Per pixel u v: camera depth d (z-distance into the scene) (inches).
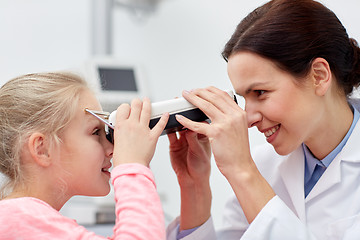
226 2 87.0
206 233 47.1
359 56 41.8
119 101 82.0
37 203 34.4
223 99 39.0
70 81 40.6
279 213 35.9
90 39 98.4
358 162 40.3
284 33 36.8
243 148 37.9
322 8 39.5
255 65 36.8
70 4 107.0
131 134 35.9
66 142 37.6
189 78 95.7
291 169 44.3
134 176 34.4
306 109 37.8
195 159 46.2
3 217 33.0
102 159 38.9
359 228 36.9
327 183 40.8
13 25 102.3
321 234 40.4
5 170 38.0
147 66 105.1
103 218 72.6
